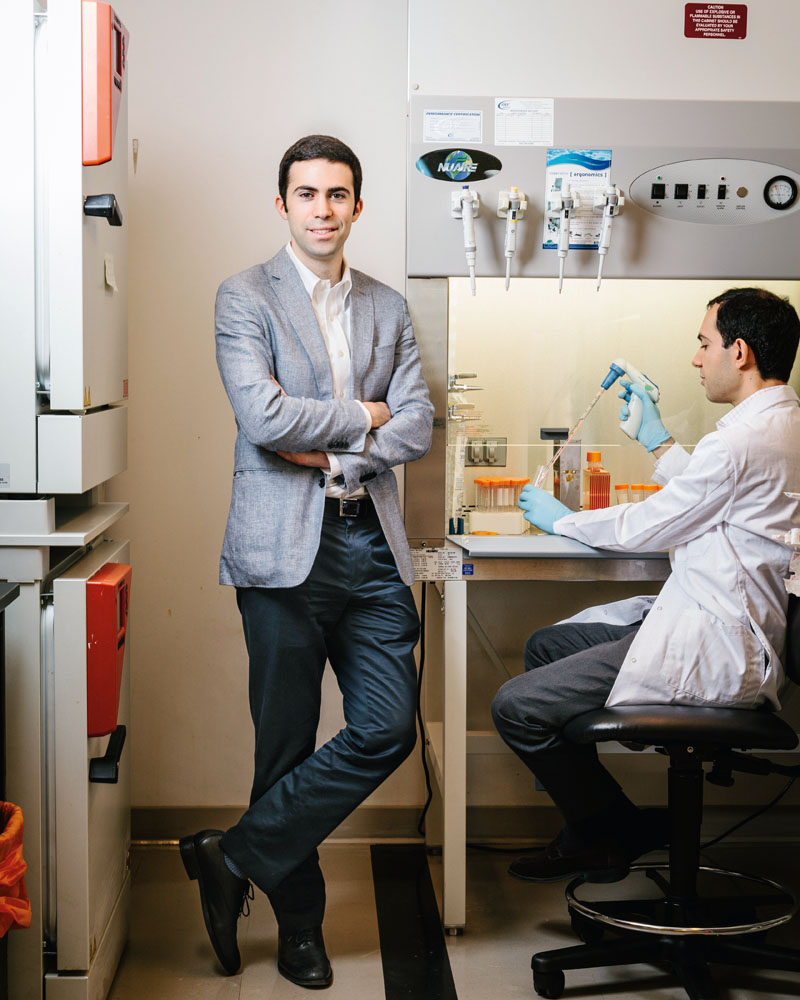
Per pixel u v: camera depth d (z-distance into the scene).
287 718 1.99
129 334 2.58
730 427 2.00
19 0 1.62
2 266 1.66
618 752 2.52
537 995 1.99
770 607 2.00
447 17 2.16
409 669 2.01
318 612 1.97
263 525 1.92
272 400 1.85
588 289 2.51
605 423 2.55
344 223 1.94
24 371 1.68
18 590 1.65
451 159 2.16
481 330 2.50
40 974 1.75
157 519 2.63
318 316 2.01
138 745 2.68
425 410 2.04
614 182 2.20
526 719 2.01
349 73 2.54
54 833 1.76
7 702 1.71
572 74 2.19
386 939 2.19
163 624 2.65
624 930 2.04
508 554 2.13
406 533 2.25
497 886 2.46
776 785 2.75
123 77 1.98
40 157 1.66
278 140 2.54
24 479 1.70
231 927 2.03
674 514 2.01
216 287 2.57
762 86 2.23
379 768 1.98
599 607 2.35
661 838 2.09
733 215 2.23
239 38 2.52
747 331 2.05
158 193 2.54
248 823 1.99
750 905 2.15
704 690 1.96
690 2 2.20
